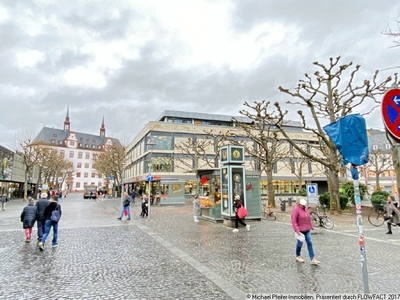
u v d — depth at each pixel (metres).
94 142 106.81
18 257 7.69
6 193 39.88
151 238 10.59
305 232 6.95
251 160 42.88
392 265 6.71
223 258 7.50
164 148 43.06
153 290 5.20
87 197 50.28
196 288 5.29
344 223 14.52
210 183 16.52
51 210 8.91
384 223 14.22
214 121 56.72
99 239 10.36
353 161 4.15
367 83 16.77
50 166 50.19
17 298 4.86
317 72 18.41
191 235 11.25
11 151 39.94
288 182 49.88
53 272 6.33
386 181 56.53
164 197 30.42
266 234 11.44
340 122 4.32
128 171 62.41
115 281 5.71
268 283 5.52
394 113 3.01
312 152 51.69
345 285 5.37
